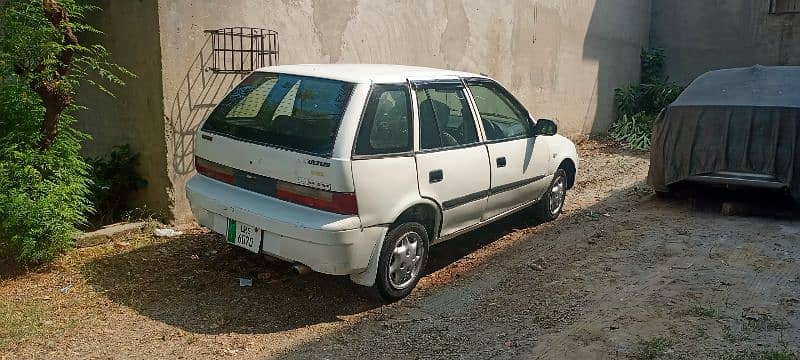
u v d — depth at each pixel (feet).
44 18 16.94
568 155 23.72
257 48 22.25
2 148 16.93
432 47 30.09
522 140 20.54
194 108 21.01
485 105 19.62
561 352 14.11
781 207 24.93
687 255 20.48
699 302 16.76
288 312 15.76
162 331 14.49
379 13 26.94
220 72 21.42
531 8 36.32
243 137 16.08
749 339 14.70
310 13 23.84
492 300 16.85
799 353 13.99
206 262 18.34
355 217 14.64
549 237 22.13
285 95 16.30
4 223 16.37
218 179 16.70
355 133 14.80
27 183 16.93
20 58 16.83
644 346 14.32
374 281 15.61
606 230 23.08
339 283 17.48
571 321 15.62
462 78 18.88
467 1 31.86
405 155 15.87
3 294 15.79
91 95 22.18
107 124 21.97
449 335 14.88
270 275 17.67
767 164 23.73
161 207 21.02
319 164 14.46
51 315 14.92
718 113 24.63
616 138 42.78
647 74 48.01
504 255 20.30
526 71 36.76
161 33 19.79
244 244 15.75
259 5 22.16
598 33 42.57
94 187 20.38
